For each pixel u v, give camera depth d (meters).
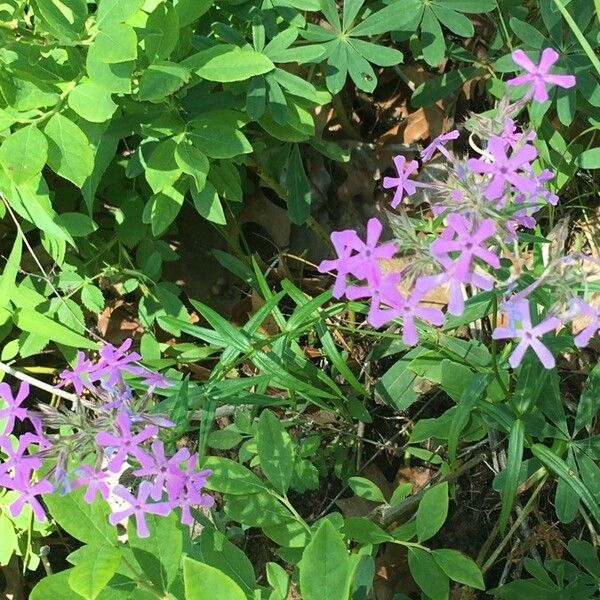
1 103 0.42
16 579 0.49
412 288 0.35
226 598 0.33
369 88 0.47
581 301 0.34
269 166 0.51
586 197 0.52
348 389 0.50
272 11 0.46
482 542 0.48
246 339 0.43
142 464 0.36
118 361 0.39
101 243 0.51
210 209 0.45
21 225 0.50
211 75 0.42
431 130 0.55
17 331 0.51
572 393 0.49
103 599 0.36
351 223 0.55
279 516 0.40
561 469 0.40
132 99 0.44
